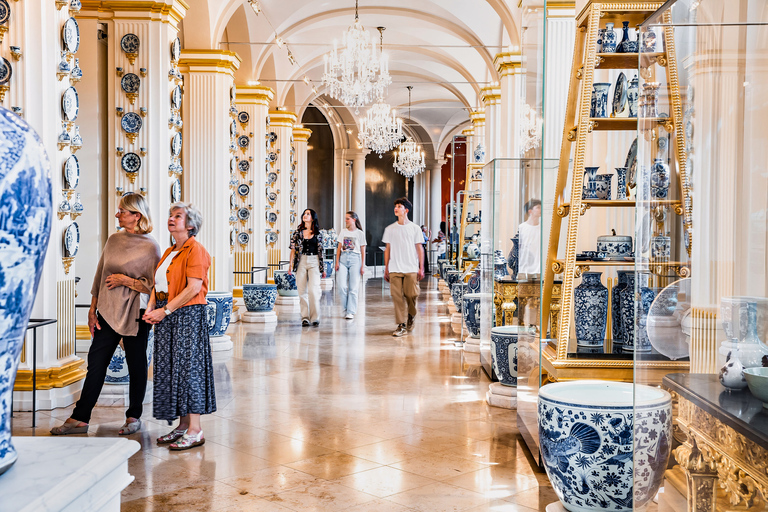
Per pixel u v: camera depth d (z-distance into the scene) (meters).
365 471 3.92
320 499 3.48
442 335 9.62
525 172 4.42
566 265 3.63
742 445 1.73
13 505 1.10
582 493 3.05
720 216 1.92
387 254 9.56
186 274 4.29
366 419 5.10
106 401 5.45
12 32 5.13
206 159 10.39
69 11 5.58
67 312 5.56
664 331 2.07
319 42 15.82
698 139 1.96
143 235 4.72
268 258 16.20
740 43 1.87
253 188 13.83
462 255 11.26
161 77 7.72
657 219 2.13
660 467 2.09
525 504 3.43
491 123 13.80
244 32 12.95
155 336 4.29
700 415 1.90
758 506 1.66
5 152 1.09
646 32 2.16
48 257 5.28
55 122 5.32
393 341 9.01
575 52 3.80
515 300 5.67
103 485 1.36
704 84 1.96
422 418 5.14
